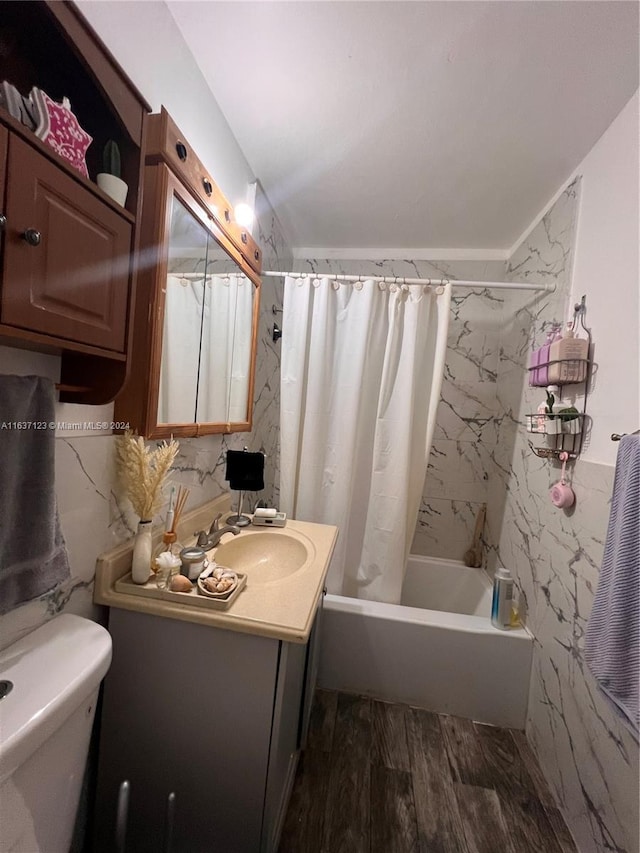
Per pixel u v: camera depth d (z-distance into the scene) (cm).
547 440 149
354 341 179
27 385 56
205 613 79
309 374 183
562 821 113
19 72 60
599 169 129
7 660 61
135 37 84
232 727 81
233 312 140
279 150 147
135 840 85
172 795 76
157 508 90
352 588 188
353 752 130
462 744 138
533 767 131
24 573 59
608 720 100
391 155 147
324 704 151
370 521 183
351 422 179
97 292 62
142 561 85
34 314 50
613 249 117
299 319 181
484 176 156
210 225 113
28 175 48
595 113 120
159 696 83
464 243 221
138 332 87
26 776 52
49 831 58
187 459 118
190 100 108
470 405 229
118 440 87
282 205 188
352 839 102
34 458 59
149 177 86
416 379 183
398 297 179
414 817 110
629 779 90
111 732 85
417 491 185
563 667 125
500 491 206
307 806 110
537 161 145
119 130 70
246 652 80
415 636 154
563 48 100
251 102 124
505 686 148
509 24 94
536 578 152
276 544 131
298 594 89
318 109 126
